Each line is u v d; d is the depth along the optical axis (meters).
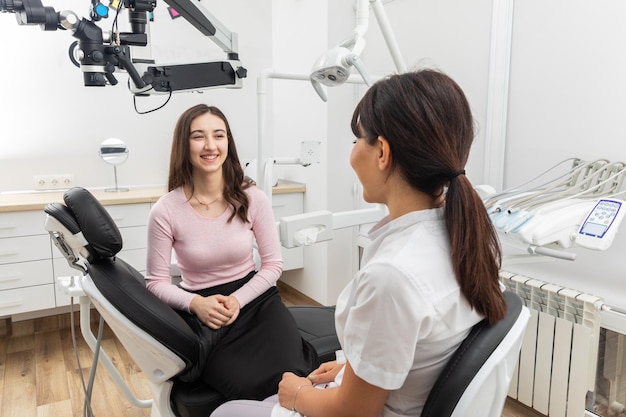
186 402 1.21
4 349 2.58
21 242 2.47
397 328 0.65
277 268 1.58
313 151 2.01
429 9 2.43
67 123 2.95
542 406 1.84
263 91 1.83
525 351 1.89
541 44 1.91
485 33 2.14
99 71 1.26
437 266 0.69
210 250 1.49
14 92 2.79
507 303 0.81
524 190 1.75
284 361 1.27
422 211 0.74
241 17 3.42
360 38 1.42
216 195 1.54
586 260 1.81
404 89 0.70
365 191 0.80
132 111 3.12
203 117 1.48
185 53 3.22
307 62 3.11
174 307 1.41
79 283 1.45
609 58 1.69
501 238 1.45
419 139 0.69
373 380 0.67
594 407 1.88
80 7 2.89
